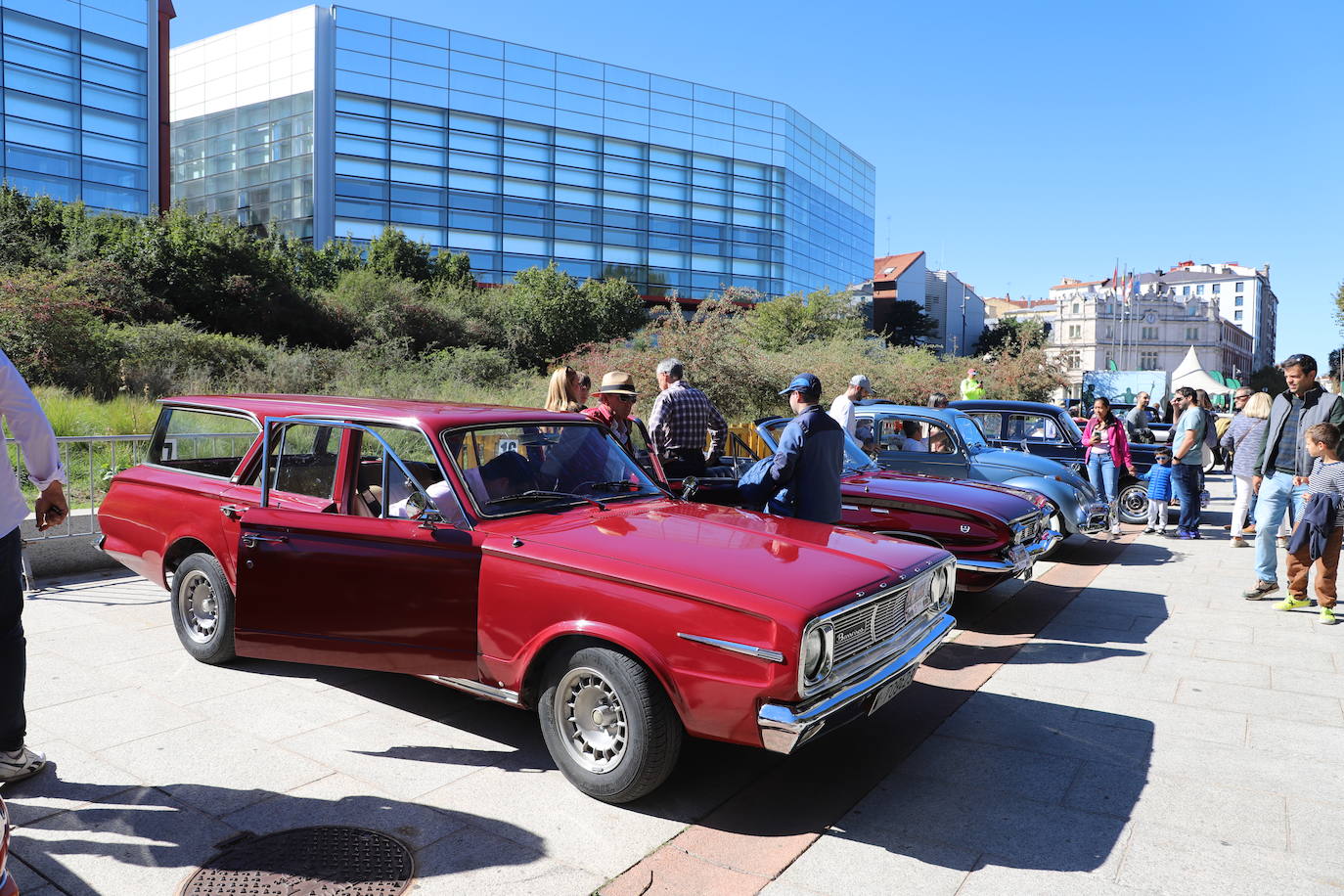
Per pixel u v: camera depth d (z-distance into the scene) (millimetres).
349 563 3945
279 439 4562
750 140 50906
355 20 39281
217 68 42219
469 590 3705
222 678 4703
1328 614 6363
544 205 44500
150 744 3869
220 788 3479
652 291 47969
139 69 32531
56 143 30141
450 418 4168
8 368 3275
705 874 2965
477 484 3990
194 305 24500
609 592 3377
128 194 32375
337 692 4578
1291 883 2955
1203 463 10398
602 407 6062
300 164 39219
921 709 4625
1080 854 3143
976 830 3314
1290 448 6770
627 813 3395
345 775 3637
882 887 2906
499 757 3865
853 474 7375
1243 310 161500
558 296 35469
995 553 6234
